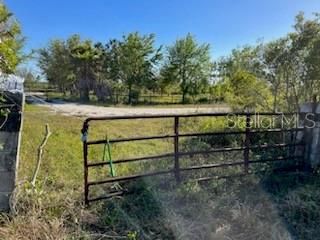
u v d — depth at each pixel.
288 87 7.17
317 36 6.53
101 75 34.94
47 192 3.80
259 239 3.18
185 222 3.36
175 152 4.24
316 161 5.16
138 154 5.97
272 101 7.70
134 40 34.41
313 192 4.16
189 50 36.97
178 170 4.25
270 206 3.78
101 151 6.21
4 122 3.22
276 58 7.14
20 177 4.12
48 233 2.97
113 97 31.62
